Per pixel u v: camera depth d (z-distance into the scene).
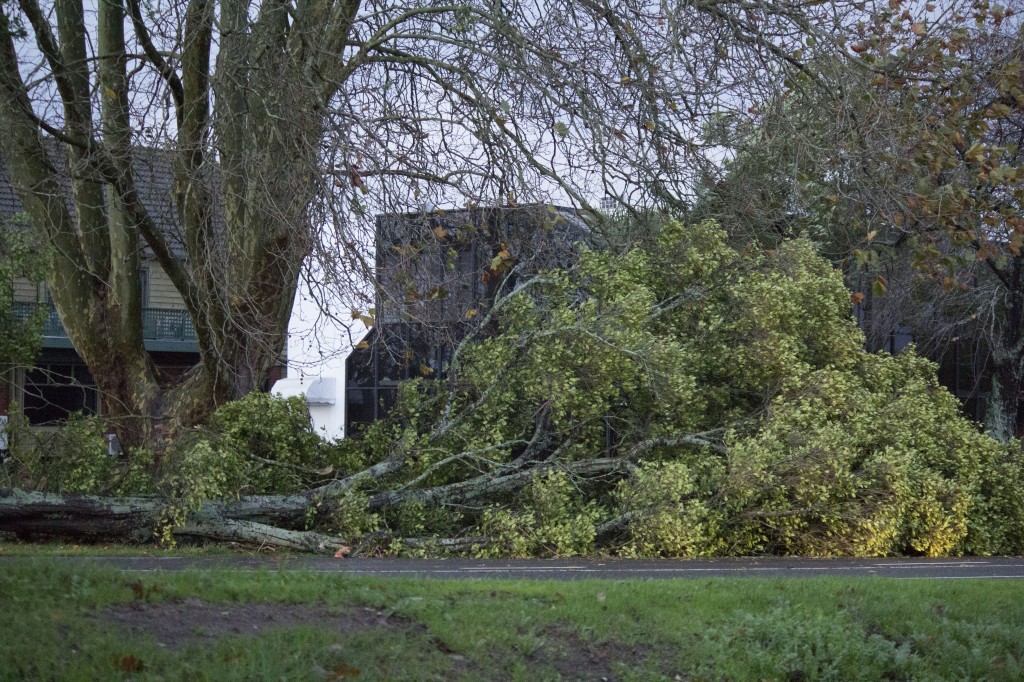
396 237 13.09
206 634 6.09
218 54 13.66
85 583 6.86
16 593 6.42
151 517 13.41
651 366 14.81
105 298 17.28
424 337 14.14
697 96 13.34
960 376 28.30
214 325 15.14
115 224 17.27
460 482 15.94
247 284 14.81
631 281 15.64
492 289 17.56
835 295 16.86
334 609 6.91
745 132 13.68
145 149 13.41
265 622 6.51
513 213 14.30
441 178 13.30
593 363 14.85
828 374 15.38
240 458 14.48
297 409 16.05
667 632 7.23
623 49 13.48
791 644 7.17
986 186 13.01
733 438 14.80
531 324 15.45
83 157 14.57
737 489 13.80
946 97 12.88
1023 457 16.80
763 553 14.63
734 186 14.28
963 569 12.61
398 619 6.91
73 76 15.04
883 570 12.18
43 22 13.41
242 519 14.03
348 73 14.27
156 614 6.43
